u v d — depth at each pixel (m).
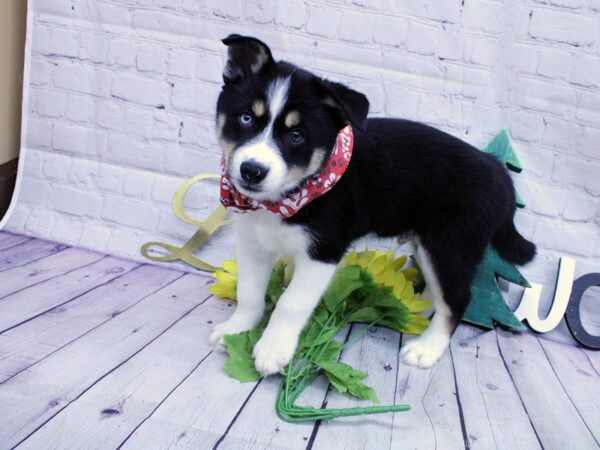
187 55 0.82
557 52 0.77
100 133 0.86
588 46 0.76
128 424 0.49
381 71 0.80
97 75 0.84
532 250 0.75
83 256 0.83
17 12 0.87
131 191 0.86
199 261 0.84
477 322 0.79
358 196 0.65
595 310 0.82
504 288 0.83
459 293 0.70
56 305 0.68
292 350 0.60
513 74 0.79
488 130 0.81
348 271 0.68
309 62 0.81
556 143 0.80
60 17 0.83
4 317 0.63
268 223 0.62
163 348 0.62
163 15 0.81
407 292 0.76
